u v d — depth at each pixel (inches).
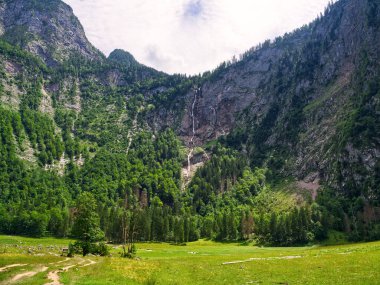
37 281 1704.0
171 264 2763.3
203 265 2684.5
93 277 1870.1
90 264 2442.2
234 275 2087.8
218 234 7568.9
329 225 6825.8
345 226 6747.1
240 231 7677.2
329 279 1756.9
